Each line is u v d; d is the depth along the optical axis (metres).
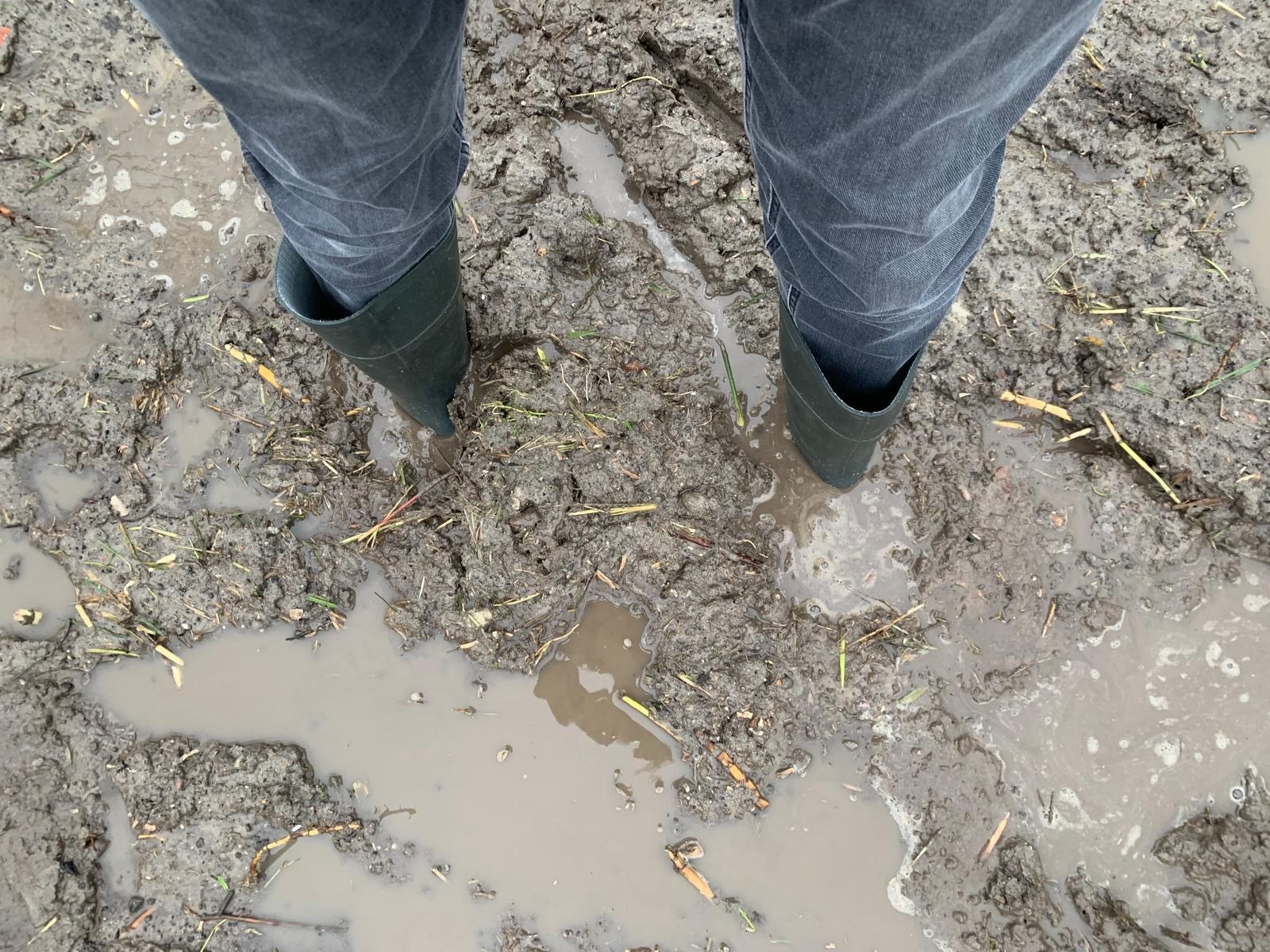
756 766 1.71
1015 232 1.88
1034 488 1.82
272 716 1.78
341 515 1.84
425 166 1.14
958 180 0.90
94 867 1.69
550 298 1.91
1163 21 1.95
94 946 1.65
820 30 0.78
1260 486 1.73
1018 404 1.84
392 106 0.94
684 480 1.81
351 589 1.82
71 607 1.81
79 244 1.99
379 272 1.29
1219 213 1.88
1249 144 1.91
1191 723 1.70
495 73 2.06
